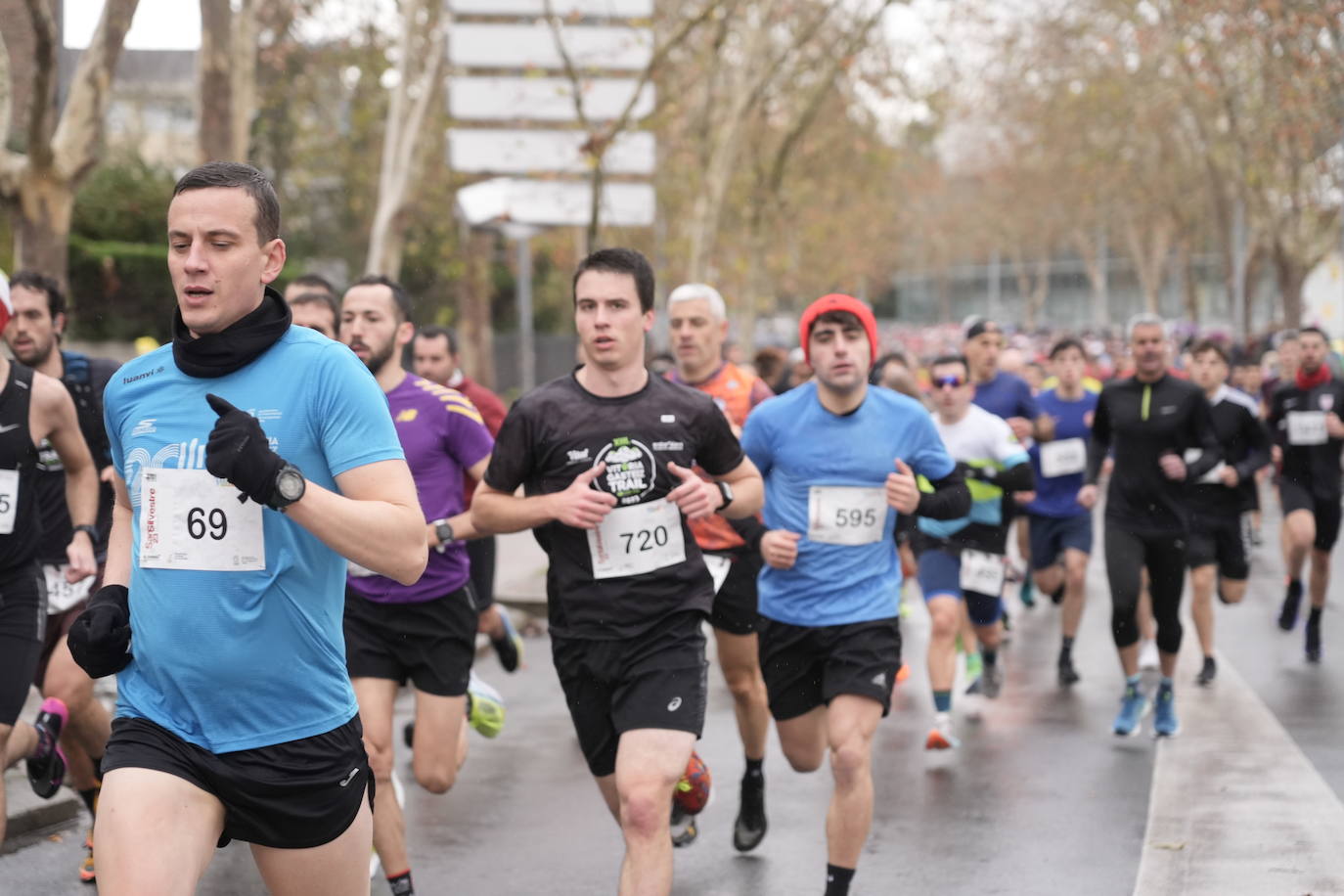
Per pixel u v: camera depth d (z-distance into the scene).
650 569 7.17
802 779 11.11
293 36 33.88
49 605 9.29
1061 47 47.22
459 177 38.31
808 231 55.00
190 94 58.69
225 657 4.90
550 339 63.84
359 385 4.99
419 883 8.68
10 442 7.80
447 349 13.36
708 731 12.73
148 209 37.88
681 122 36.19
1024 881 8.48
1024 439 15.75
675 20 28.94
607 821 10.04
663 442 7.32
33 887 8.47
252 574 4.90
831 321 8.32
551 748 12.27
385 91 36.25
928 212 119.19
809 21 30.77
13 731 8.17
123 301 35.78
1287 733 12.16
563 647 7.29
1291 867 8.60
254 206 4.88
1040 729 12.61
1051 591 16.50
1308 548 15.61
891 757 11.68
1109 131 55.75
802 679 8.34
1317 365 15.91
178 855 4.74
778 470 8.57
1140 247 84.44
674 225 42.06
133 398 5.04
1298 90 35.53
